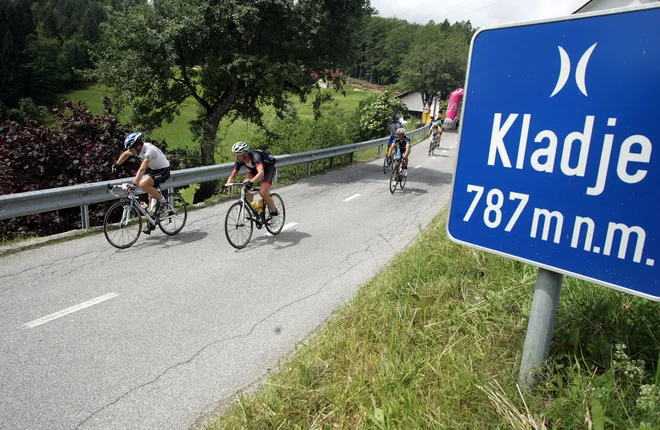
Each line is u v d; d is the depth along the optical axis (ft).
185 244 22.22
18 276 17.26
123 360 11.79
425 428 7.47
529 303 10.95
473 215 6.98
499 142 6.59
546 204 6.18
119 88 43.68
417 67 200.44
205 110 53.06
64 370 11.23
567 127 5.89
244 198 21.97
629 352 8.22
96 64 44.16
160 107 47.62
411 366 9.38
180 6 42.01
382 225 27.07
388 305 13.05
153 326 13.69
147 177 21.81
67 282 16.83
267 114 63.72
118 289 16.35
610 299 9.83
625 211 5.50
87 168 30.17
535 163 6.24
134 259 19.70
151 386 10.77
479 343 10.01
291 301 15.88
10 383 10.61
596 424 6.36
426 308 12.28
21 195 20.26
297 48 44.14
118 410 9.89
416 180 45.57
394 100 97.96
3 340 12.50
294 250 21.75
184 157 46.55
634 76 5.28
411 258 17.54
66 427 9.30
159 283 17.07
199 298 15.85
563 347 8.70
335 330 12.39
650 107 5.20
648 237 5.35
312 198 34.60
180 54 44.09
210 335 13.29
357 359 10.27
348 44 48.34
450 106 135.23
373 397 8.50
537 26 6.04
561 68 5.87
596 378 7.61
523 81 6.25
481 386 8.00
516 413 7.08
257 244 22.61
